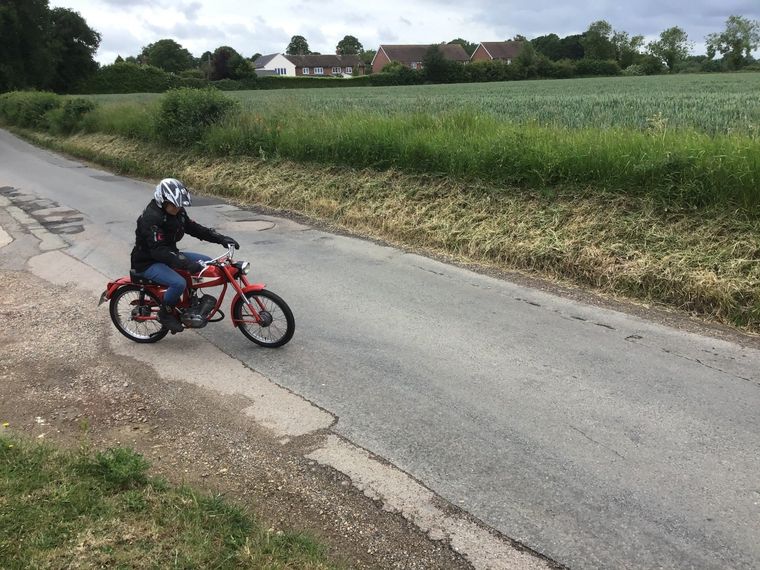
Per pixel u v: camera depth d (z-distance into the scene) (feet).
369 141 38.19
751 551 9.77
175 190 15.71
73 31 242.99
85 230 33.09
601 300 21.89
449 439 12.98
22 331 19.08
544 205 28.12
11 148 80.18
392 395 14.89
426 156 34.65
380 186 35.24
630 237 24.34
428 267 25.95
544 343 17.93
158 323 18.40
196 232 17.24
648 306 21.26
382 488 11.42
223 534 9.64
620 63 344.49
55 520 9.60
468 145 33.42
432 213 30.78
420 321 19.74
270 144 46.19
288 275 24.88
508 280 24.20
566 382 15.46
